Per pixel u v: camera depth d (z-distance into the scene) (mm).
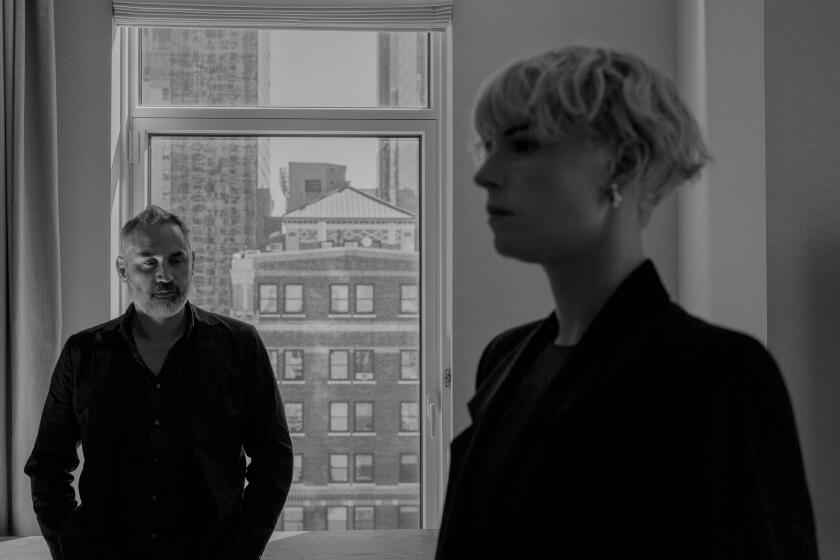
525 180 709
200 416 2027
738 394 621
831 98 2623
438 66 3217
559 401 704
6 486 2832
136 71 3178
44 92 2896
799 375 2576
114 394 2016
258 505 2100
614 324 703
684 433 619
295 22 3133
